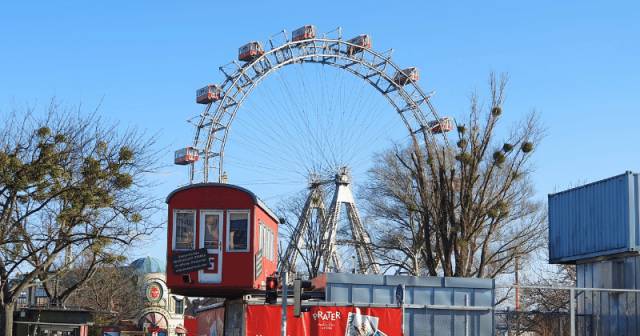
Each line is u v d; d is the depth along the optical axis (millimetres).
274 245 41906
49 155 34938
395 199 67812
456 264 39031
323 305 29172
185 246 35656
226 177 67750
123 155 36750
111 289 74625
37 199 35625
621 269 34094
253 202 35562
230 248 35469
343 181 63781
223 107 68188
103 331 69500
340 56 71438
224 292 37031
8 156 34250
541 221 63531
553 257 39062
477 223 39781
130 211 37062
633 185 33219
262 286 37156
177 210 35844
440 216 39750
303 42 70250
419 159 42406
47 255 38219
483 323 29453
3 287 36031
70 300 72812
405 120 70438
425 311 29328
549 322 29828
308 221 64125
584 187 36750
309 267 63844
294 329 29266
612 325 33938
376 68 71125
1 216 35062
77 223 36625
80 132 36719
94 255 44406
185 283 35344
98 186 36344
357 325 29000
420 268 63938
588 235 36094
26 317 44219
